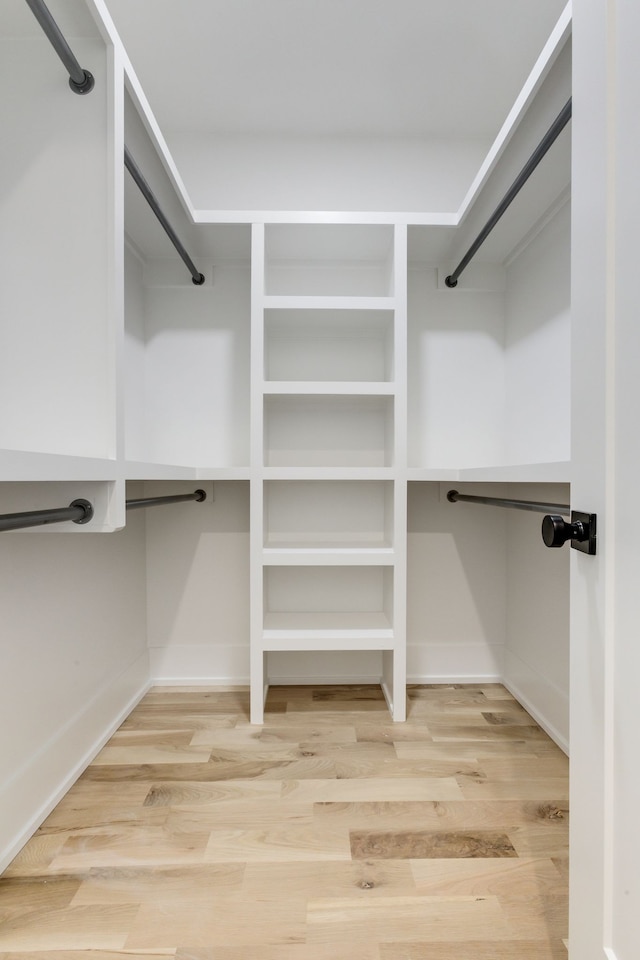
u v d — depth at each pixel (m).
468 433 2.09
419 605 2.10
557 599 1.63
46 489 0.99
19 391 1.02
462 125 1.96
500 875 1.05
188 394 2.05
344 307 1.69
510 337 2.03
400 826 1.20
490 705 1.87
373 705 1.86
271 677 2.06
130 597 1.87
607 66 0.64
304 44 1.60
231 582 2.08
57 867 1.07
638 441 0.59
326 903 0.99
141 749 1.55
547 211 1.64
